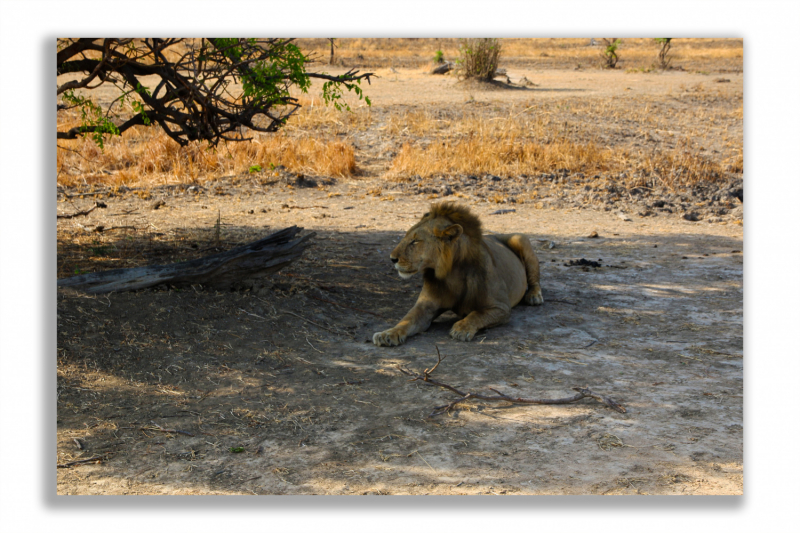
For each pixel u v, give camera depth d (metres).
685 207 14.32
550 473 4.09
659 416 4.89
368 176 16.77
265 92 7.10
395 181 16.22
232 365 5.84
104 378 5.41
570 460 4.26
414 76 35.72
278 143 17.41
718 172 16.52
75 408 4.93
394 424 4.80
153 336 6.13
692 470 4.12
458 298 6.92
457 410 5.02
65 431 4.60
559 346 6.48
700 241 11.39
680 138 20.02
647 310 7.68
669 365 5.96
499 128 20.02
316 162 16.67
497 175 16.56
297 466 4.21
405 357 6.18
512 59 48.44
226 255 7.27
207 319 6.61
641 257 10.28
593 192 15.30
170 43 6.94
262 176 15.80
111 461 4.25
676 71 40.97
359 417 4.92
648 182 16.02
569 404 5.12
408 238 6.72
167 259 9.12
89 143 16.67
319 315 7.15
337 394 5.34
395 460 4.28
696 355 6.21
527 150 17.55
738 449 4.38
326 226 12.15
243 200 14.28
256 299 7.22
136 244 10.05
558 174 16.70
